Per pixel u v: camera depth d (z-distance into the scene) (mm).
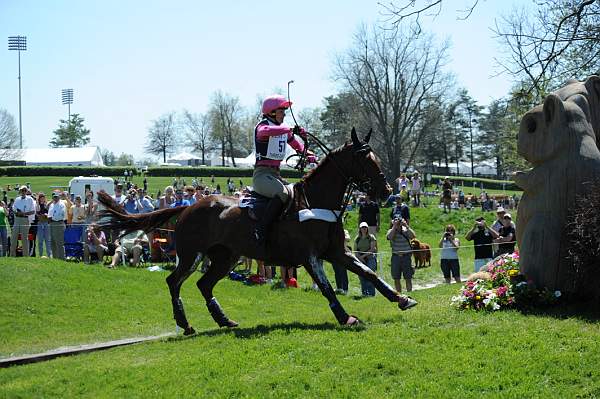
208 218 9422
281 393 6289
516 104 17375
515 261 9352
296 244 8672
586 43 15188
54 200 16688
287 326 8539
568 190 8609
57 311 12469
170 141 103750
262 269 16234
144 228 10078
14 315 12023
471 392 5973
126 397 6602
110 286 14203
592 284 8352
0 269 13695
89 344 10484
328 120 78688
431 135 58469
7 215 21375
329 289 8617
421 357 6785
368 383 6363
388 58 51531
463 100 82688
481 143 94312
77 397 6805
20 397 6902
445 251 16281
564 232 8586
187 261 9602
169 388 6680
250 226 8930
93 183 29906
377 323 8469
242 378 6730
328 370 6676
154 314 12883
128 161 107875
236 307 13758
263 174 8844
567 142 8734
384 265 20781
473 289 8805
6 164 73938
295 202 8781
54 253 16672
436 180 62469
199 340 8391
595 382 6016
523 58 15062
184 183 53625
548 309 8312
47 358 9492
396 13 12938
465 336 7301
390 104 53312
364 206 18141
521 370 6297
